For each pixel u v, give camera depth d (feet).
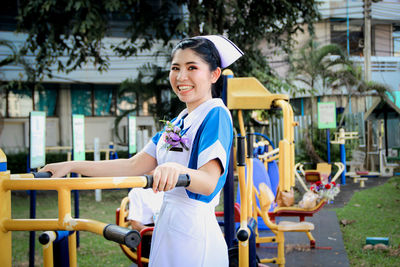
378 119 42.09
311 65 41.52
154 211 12.23
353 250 15.97
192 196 5.27
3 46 45.78
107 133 53.57
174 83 5.58
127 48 34.63
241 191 8.32
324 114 36.70
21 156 41.78
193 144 5.25
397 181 35.65
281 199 16.60
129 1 29.04
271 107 9.77
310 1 32.71
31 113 14.35
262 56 35.47
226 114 5.30
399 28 52.31
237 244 9.10
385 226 19.72
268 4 31.35
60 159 45.16
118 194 33.22
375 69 51.52
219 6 29.91
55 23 30.17
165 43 32.94
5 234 4.42
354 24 53.11
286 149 9.24
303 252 15.69
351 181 37.27
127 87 40.06
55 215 24.61
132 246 3.71
